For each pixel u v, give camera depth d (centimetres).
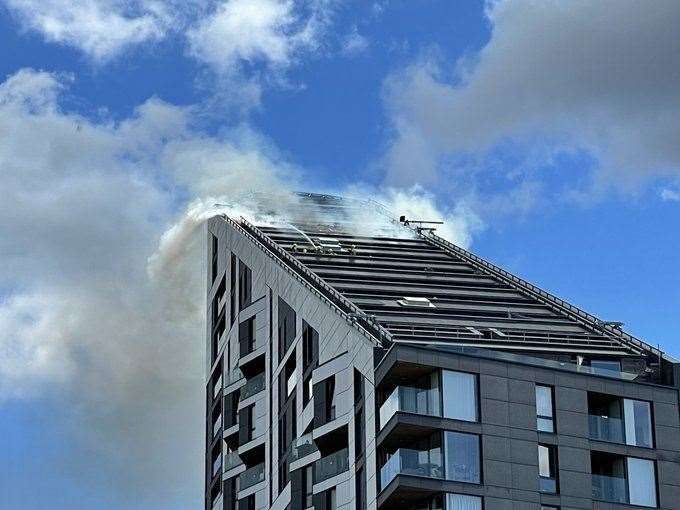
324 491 9806
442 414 8931
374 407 9262
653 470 9219
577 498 8988
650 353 9962
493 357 9156
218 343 12744
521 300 11456
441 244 13250
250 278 12150
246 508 11350
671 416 9375
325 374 10094
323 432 9938
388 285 11562
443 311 10825
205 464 12688
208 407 12769
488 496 8831
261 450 11369
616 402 9319
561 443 9081
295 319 10981
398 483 8731
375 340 9512
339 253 12544
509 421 9025
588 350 10031
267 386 11425
